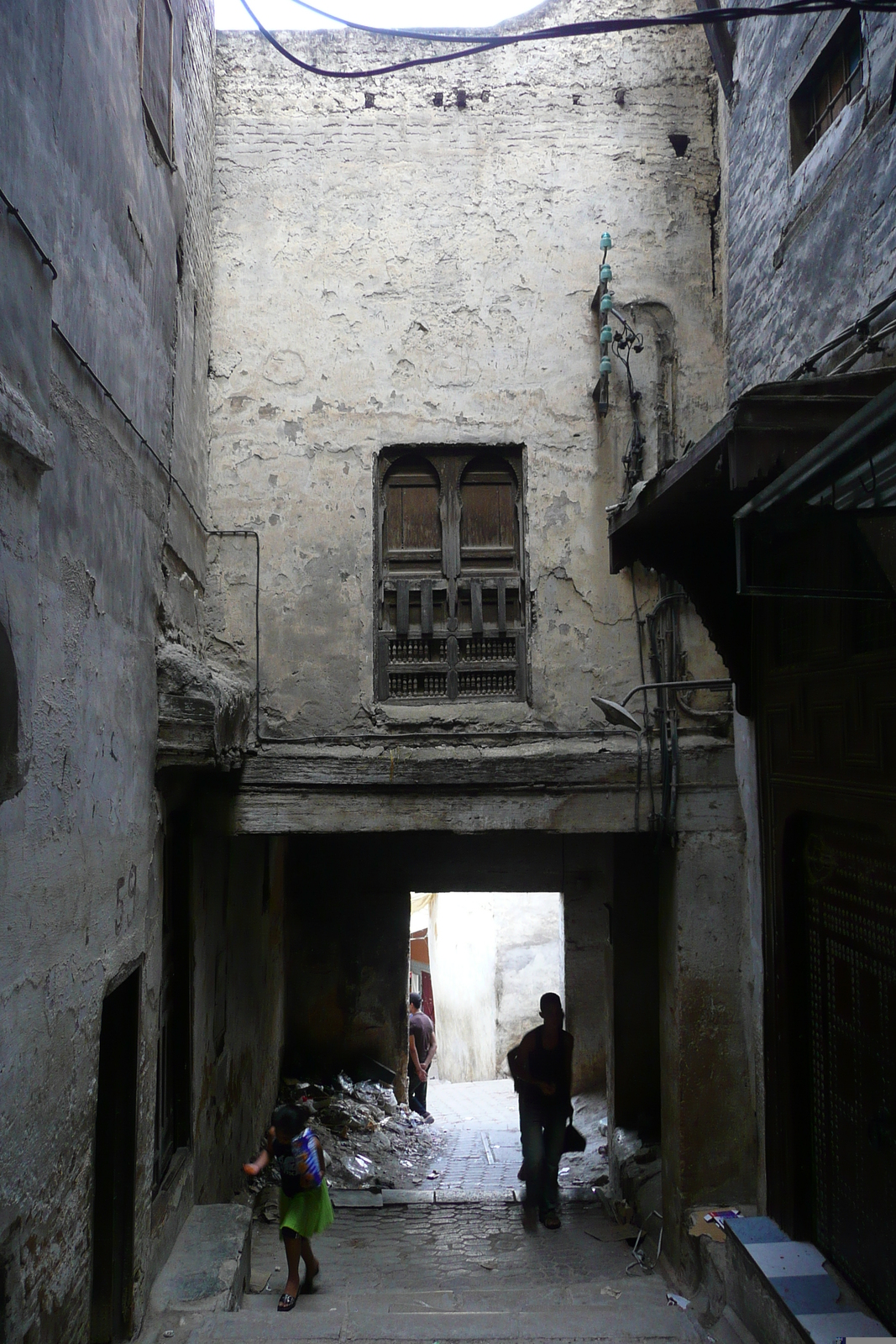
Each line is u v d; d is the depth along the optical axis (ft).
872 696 13.76
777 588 11.92
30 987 10.48
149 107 16.05
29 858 10.48
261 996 29.71
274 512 21.93
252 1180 27.07
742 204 20.38
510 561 22.24
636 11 22.97
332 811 21.33
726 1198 20.27
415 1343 15.37
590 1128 33.94
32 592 9.50
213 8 22.44
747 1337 15.71
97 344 13.04
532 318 22.35
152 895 16.29
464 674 21.93
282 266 22.34
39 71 10.66
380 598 22.04
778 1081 17.35
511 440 22.12
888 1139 13.76
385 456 22.33
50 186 11.07
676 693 21.44
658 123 22.77
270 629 21.72
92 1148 12.73
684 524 17.47
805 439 11.69
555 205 22.57
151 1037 16.19
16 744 9.06
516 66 22.81
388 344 22.26
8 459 8.91
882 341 13.88
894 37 14.05
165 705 16.52
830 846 15.93
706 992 20.71
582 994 37.11
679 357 22.31
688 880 20.97
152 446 16.30
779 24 18.43
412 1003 40.45
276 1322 15.71
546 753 21.40
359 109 22.70
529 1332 16.02
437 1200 26.43
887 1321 13.58
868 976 14.52
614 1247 22.62
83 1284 12.33
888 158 14.24
